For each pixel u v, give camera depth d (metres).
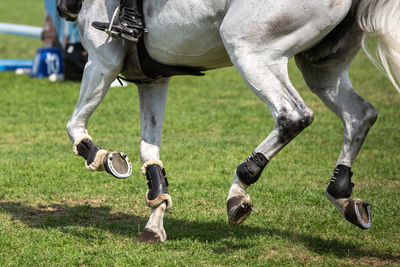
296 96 6.92
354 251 8.16
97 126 17.58
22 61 27.94
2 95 22.00
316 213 10.02
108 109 20.03
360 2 6.72
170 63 7.94
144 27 7.78
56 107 20.27
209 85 25.27
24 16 46.72
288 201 10.84
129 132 16.83
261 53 6.93
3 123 17.80
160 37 7.68
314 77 7.73
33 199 10.95
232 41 6.99
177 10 7.37
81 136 8.45
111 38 8.10
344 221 9.59
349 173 7.63
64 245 8.53
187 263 7.73
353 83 24.84
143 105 8.77
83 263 7.85
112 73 8.26
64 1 8.38
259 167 7.19
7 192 11.30
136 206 10.62
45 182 12.00
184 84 25.42
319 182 12.22
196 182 12.09
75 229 9.22
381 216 9.77
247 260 7.83
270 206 10.54
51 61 25.78
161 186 8.42
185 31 7.41
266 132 17.05
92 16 8.23
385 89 23.50
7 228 9.27
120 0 7.95
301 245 8.42
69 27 25.34
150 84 8.66
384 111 19.64
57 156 14.24
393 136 16.31
